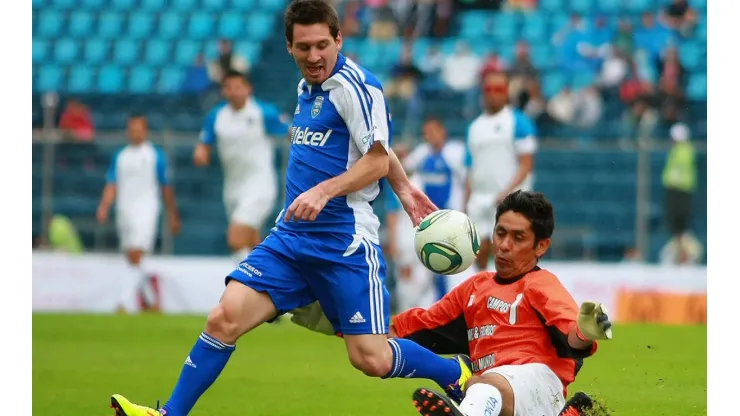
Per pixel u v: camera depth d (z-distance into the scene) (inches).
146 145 2361.0
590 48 3326.8
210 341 860.0
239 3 3597.4
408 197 941.2
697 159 2783.0
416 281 2362.2
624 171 2753.4
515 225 852.0
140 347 1716.3
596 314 757.9
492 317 864.9
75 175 2812.5
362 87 857.5
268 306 871.7
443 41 3417.8
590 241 2650.1
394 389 1282.0
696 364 1487.5
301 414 1092.5
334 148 874.1
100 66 3484.3
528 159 2018.9
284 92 3336.6
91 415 1097.4
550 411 820.6
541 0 3496.6
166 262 2410.2
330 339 1866.4
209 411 1107.9
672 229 2628.0
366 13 3447.3
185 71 3422.7
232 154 2081.7
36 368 1467.8
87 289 2423.7
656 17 3383.4
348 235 868.0
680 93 3129.9
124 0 3607.3
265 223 2516.0
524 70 3065.9
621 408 1123.3
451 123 3127.5
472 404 776.3
